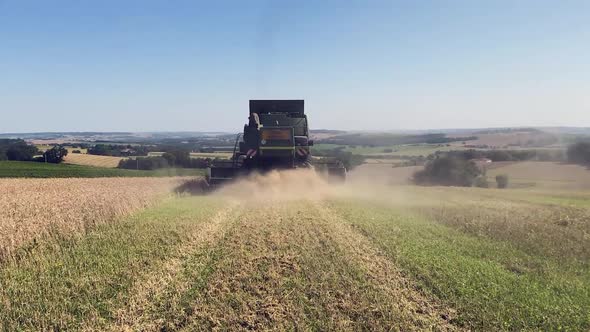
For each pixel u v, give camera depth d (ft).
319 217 49.88
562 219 51.16
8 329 21.33
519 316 22.71
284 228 43.34
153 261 31.58
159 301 24.61
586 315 23.02
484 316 22.59
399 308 23.61
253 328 21.85
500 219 50.83
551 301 24.70
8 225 36.35
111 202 51.80
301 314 22.95
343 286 26.73
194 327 21.79
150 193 65.00
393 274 29.07
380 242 37.45
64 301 24.13
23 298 24.73
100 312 23.31
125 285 26.55
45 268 30.35
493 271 29.55
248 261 31.78
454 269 29.76
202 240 38.34
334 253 33.91
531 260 32.99
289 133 73.41
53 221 39.99
